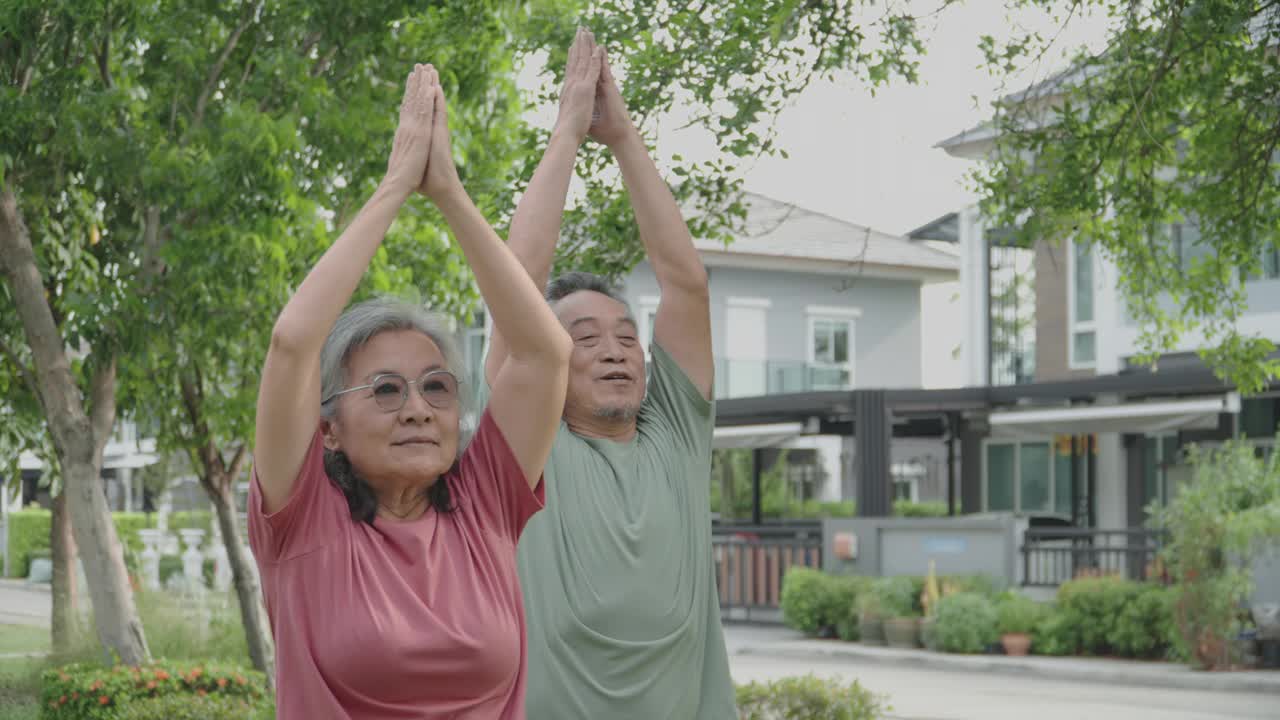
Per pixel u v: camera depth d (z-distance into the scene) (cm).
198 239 799
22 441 1278
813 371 3008
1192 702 1292
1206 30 580
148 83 827
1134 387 1914
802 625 1942
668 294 382
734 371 2955
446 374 243
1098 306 2198
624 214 588
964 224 2520
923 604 1802
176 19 807
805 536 2206
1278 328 1933
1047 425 2003
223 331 847
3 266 888
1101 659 1608
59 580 1198
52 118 752
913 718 1185
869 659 1722
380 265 877
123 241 907
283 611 236
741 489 3022
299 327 227
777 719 660
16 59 769
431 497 249
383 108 846
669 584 350
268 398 229
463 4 814
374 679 228
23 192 884
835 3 562
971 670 1602
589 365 362
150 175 775
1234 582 1493
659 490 359
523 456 254
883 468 2106
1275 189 658
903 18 588
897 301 3425
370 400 239
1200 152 675
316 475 236
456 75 888
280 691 236
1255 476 1564
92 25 764
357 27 811
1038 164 683
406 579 237
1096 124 684
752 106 559
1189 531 1529
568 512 347
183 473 2072
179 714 784
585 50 360
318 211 885
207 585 1881
